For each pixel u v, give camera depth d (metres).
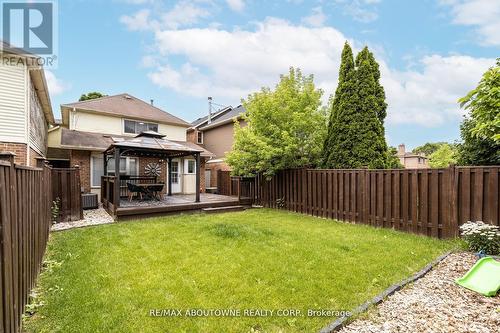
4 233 1.93
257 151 9.59
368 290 3.30
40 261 3.91
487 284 3.25
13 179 2.23
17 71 7.40
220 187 15.30
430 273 3.82
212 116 21.72
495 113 3.79
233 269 3.87
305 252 4.65
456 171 5.67
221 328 2.52
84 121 12.98
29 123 7.73
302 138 9.82
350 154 8.91
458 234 5.57
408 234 6.23
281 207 10.26
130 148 8.30
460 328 2.49
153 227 6.57
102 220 7.64
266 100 9.78
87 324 2.52
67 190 7.48
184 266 3.96
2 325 1.89
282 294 3.17
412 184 6.41
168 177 13.84
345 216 7.84
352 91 9.00
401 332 2.45
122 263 4.08
